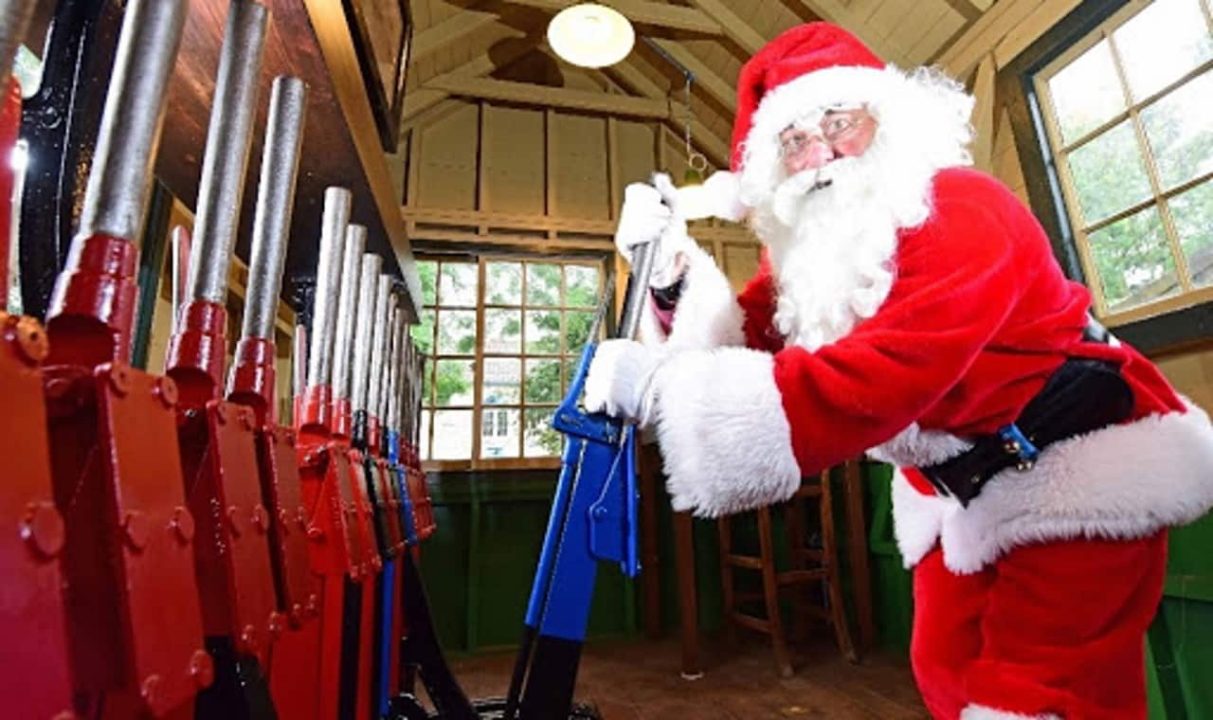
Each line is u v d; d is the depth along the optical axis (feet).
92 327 1.18
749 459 2.07
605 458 2.36
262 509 1.62
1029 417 2.65
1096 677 2.42
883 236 2.58
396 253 4.67
